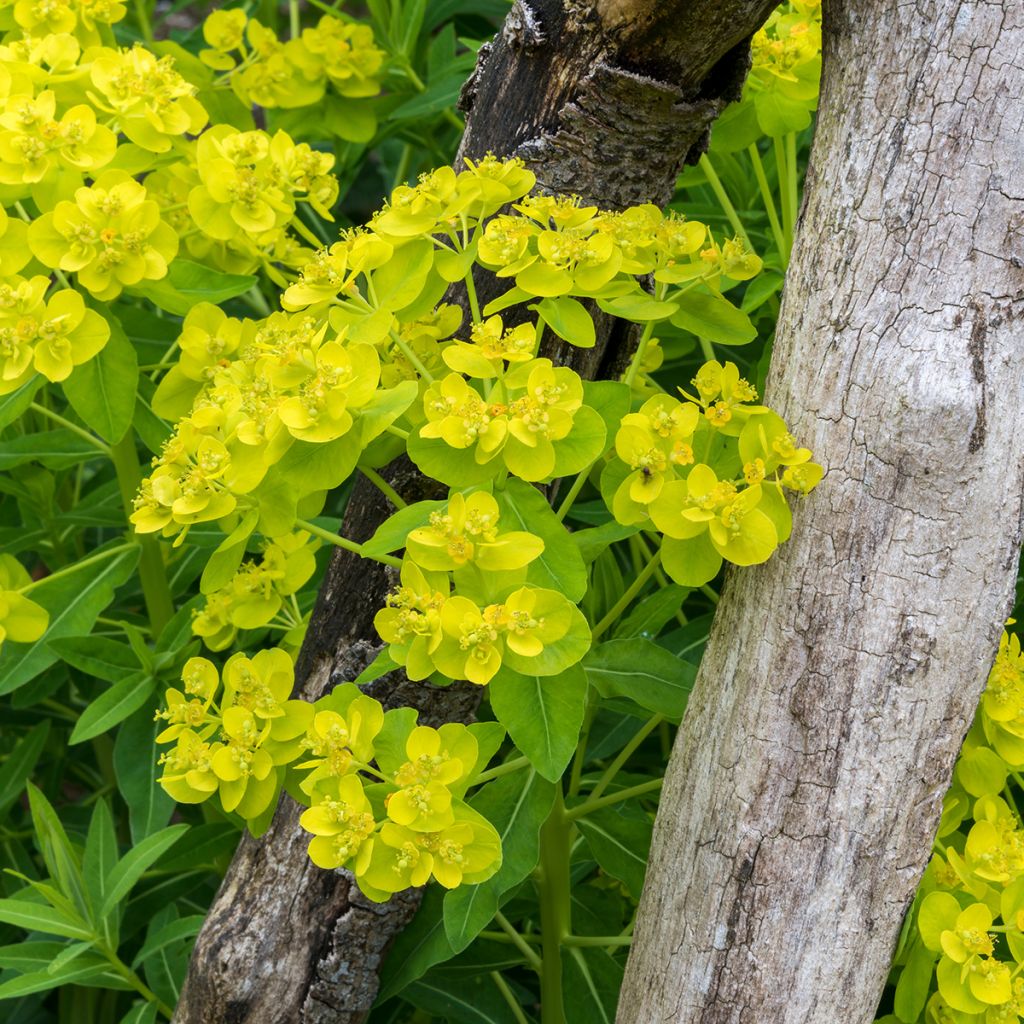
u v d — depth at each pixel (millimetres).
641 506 869
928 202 860
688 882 881
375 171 1518
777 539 860
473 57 1119
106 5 1016
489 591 857
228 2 1289
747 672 874
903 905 870
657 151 913
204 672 899
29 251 940
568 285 878
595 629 929
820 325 870
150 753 1007
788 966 867
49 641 999
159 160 992
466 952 993
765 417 866
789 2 1003
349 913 939
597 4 890
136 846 972
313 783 871
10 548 1082
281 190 983
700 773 883
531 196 916
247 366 904
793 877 866
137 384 968
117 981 984
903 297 860
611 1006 970
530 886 1013
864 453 859
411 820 857
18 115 941
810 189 883
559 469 864
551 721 857
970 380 854
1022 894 898
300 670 952
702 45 886
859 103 872
